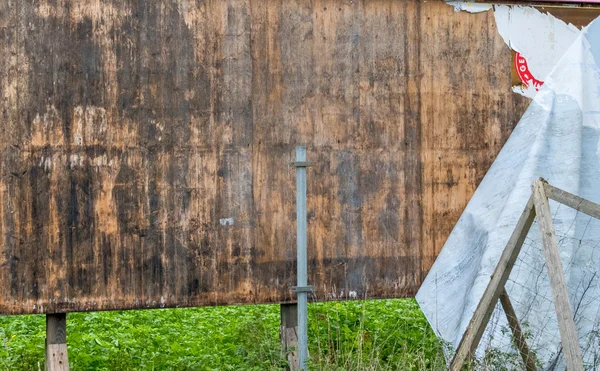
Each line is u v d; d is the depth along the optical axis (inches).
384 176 281.9
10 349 316.5
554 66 295.6
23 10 258.4
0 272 255.4
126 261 263.3
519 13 292.4
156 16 266.7
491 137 290.4
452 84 287.3
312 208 276.7
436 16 286.2
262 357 262.1
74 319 376.2
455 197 287.3
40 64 258.8
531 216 229.1
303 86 276.1
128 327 366.3
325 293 276.2
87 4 262.1
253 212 272.4
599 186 287.9
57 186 259.3
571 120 289.4
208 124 269.7
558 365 255.8
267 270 273.0
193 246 268.1
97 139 262.1
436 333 276.7
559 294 211.2
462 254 282.7
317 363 260.4
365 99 280.7
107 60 263.0
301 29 276.4
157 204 265.9
